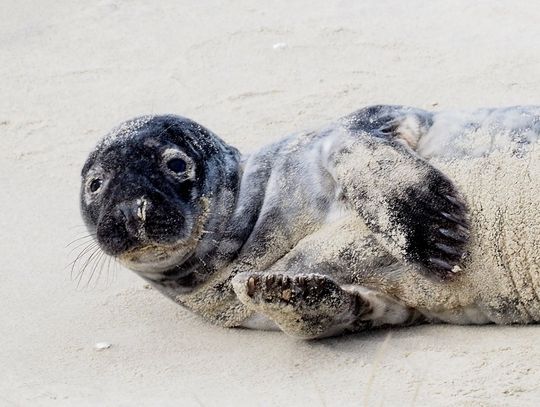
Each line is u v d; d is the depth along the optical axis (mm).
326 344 8789
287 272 8766
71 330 9586
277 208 9328
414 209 8656
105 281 10461
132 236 8930
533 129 8906
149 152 9273
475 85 13562
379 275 8906
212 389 8227
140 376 8625
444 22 15320
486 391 7625
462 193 8852
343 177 8961
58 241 11383
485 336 8578
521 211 8664
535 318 8750
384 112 9445
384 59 14484
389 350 8500
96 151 9461
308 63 14594
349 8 15984
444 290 8758
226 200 9406
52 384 8586
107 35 15914
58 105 14281
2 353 9266
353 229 9016
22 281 10617
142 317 9727
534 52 14172
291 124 13180
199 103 13945
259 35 15422
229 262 9336
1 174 12883
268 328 9250
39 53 15602
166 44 15500
